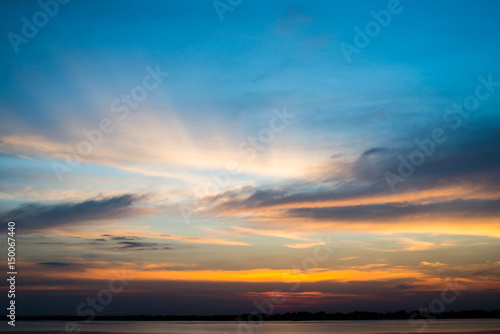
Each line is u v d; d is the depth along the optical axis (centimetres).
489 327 17675
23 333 15350
